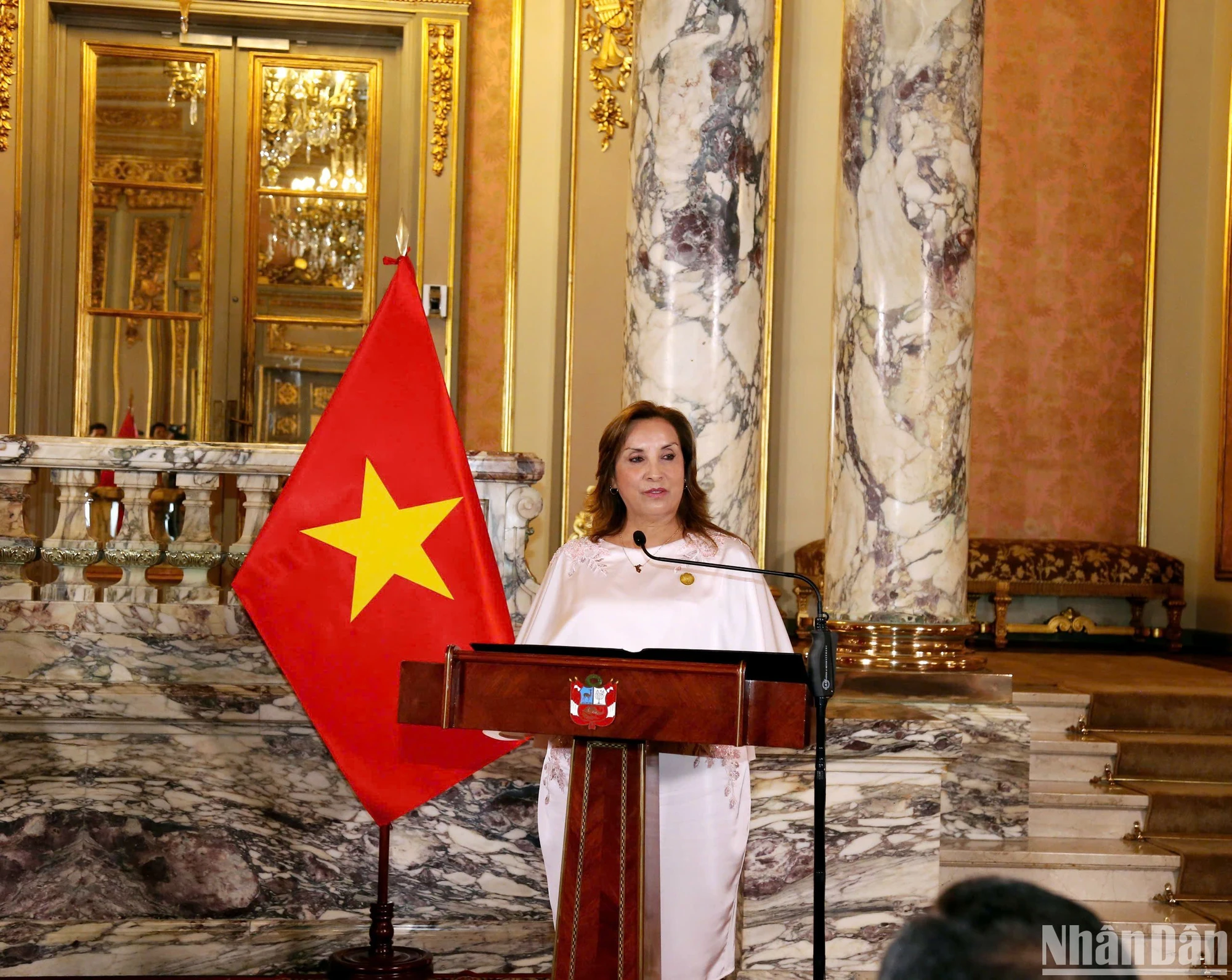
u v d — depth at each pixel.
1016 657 6.64
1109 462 7.76
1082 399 7.75
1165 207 7.80
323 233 7.25
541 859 4.04
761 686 2.10
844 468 4.75
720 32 4.55
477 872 4.04
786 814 3.85
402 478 3.59
